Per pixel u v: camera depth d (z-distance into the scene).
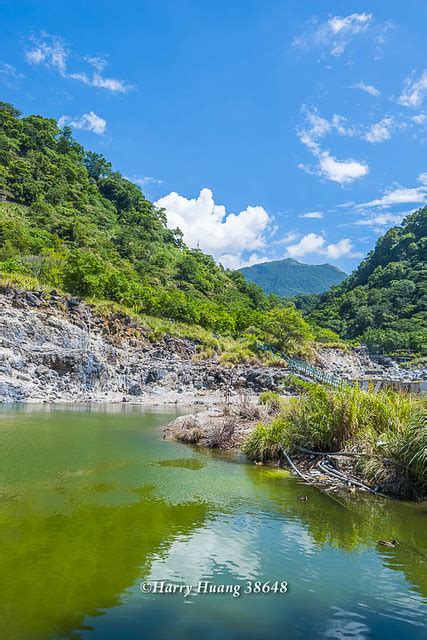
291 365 40.31
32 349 27.59
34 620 4.33
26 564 5.49
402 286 123.12
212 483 9.84
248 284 112.38
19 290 30.97
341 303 136.25
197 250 122.31
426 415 9.68
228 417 16.98
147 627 4.28
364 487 9.58
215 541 6.50
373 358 76.06
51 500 8.10
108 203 114.69
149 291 49.28
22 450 12.24
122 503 8.10
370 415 11.49
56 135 133.62
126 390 30.73
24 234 54.75
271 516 7.71
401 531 7.18
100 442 14.02
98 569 5.45
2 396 23.30
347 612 4.72
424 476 9.00
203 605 4.75
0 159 96.44
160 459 12.14
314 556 6.11
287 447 12.20
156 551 6.06
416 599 5.04
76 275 38.91
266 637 4.14
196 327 48.38
